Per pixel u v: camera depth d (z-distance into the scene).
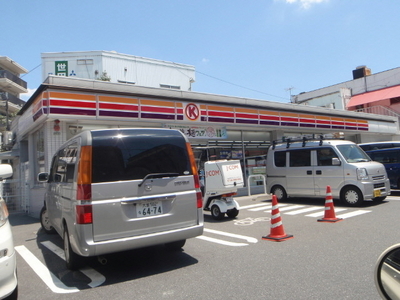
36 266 5.47
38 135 12.13
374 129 22.02
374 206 9.73
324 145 10.60
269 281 4.23
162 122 11.88
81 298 4.02
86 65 29.75
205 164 9.12
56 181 6.32
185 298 3.84
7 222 3.76
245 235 6.97
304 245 5.88
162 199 4.80
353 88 32.94
